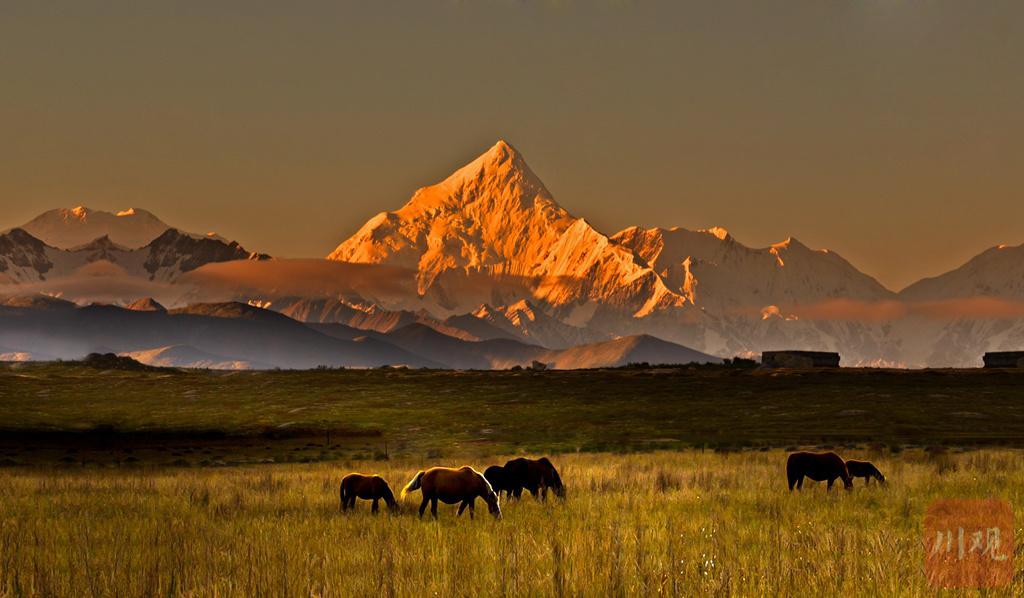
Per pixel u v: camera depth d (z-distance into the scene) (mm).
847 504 94562
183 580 58000
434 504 90000
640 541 69250
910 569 58188
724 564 59688
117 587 55906
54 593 55281
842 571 57469
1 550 68438
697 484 118625
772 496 101125
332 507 99062
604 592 54250
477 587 55625
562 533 74500
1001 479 118062
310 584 56656
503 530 77812
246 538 74312
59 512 96938
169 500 107938
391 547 67750
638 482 122625
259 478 149875
